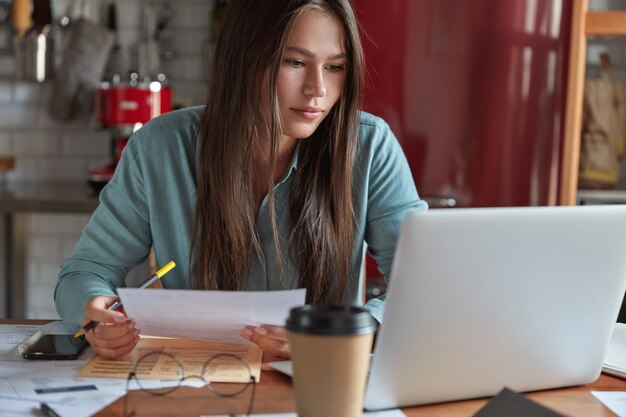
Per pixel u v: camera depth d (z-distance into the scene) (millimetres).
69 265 2045
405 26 3477
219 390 1565
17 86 4637
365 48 3500
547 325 1571
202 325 1674
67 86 4469
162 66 4594
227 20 1960
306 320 1291
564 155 3533
